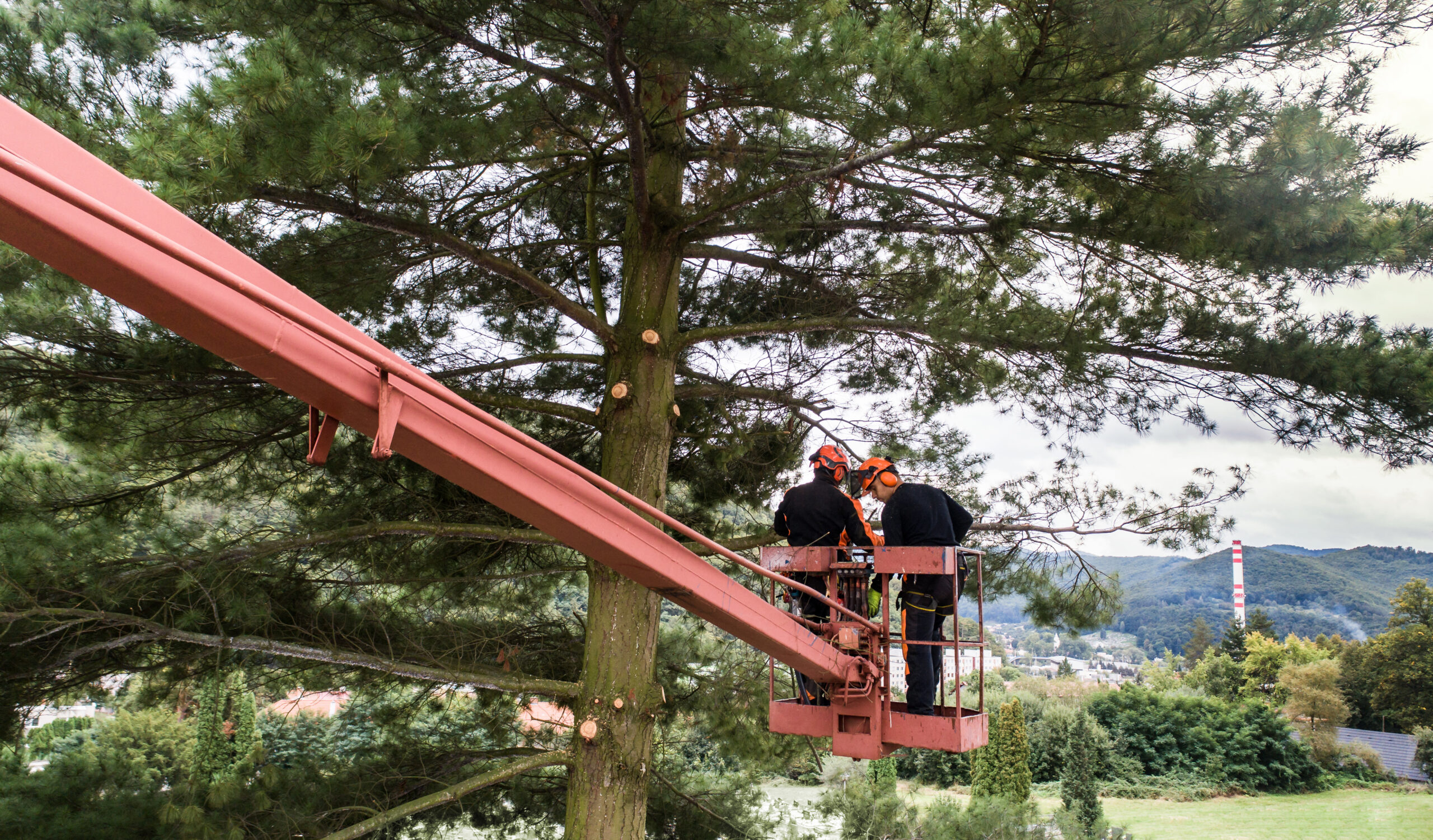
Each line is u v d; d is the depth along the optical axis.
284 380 2.89
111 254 2.45
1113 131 5.25
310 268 5.77
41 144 2.41
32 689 5.86
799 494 5.18
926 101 4.68
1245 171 5.27
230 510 7.29
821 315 8.21
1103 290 6.70
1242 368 5.96
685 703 9.60
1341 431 5.84
